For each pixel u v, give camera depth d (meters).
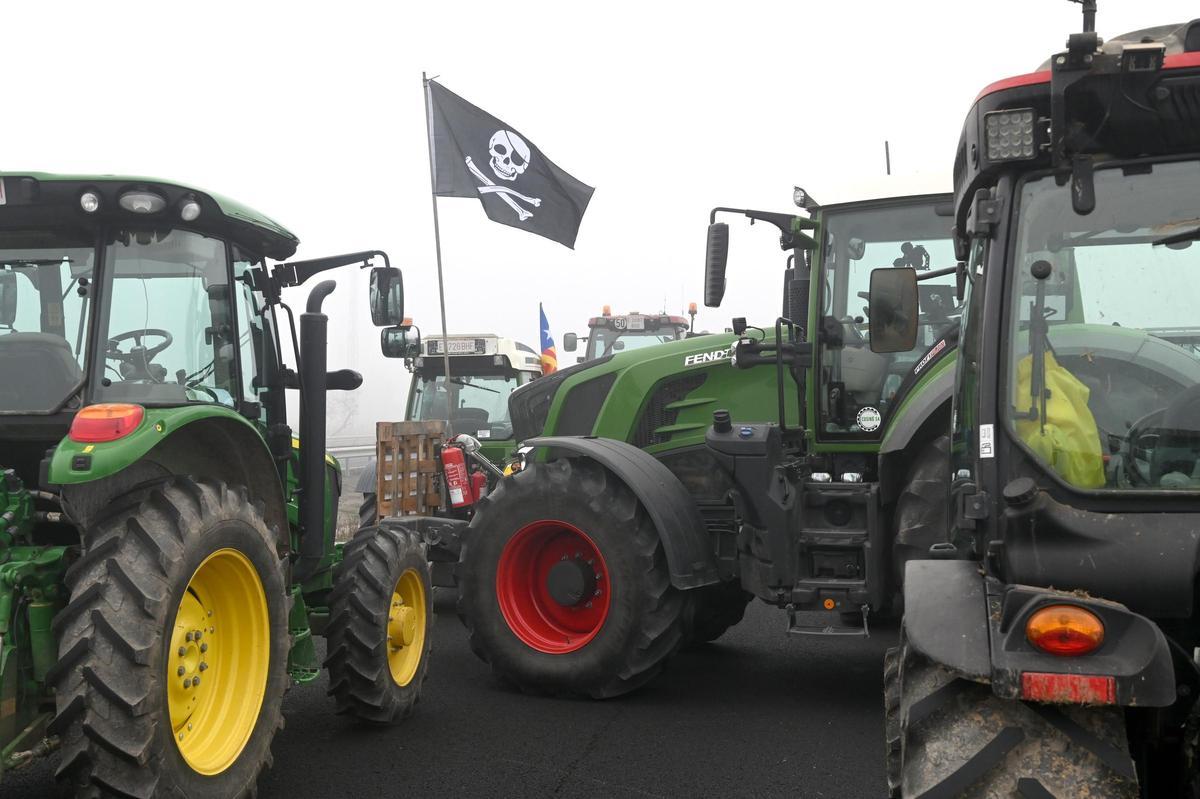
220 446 4.52
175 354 4.31
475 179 10.38
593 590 6.34
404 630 5.61
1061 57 3.07
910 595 2.95
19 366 4.09
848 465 6.57
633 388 7.23
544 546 6.51
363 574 5.42
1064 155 3.12
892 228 6.48
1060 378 3.10
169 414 3.86
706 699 6.21
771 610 9.18
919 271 6.45
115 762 3.55
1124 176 3.13
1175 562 2.80
